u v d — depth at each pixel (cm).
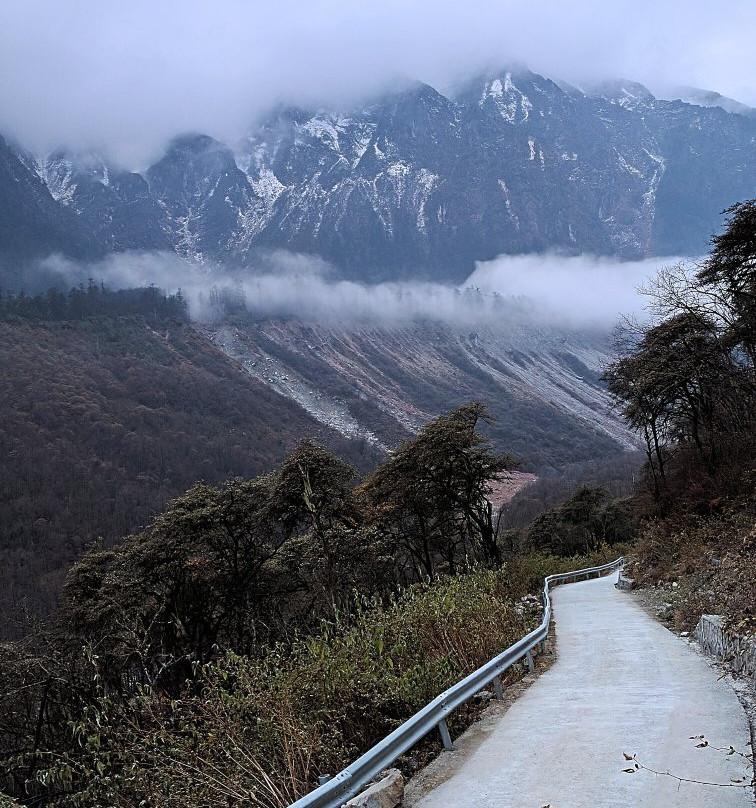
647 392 3012
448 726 808
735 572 1433
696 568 1936
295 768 628
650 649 1234
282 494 3228
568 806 513
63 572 7788
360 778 548
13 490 12450
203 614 3256
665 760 591
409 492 3819
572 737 699
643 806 498
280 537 3600
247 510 3278
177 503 3288
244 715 700
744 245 2255
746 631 964
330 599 2952
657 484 3152
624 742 660
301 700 729
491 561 3591
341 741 709
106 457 16950
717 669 973
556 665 1185
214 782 598
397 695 776
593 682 988
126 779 629
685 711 754
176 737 668
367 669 808
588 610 2094
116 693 1024
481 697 951
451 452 3706
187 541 3120
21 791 996
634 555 3194
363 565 3581
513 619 1331
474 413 3941
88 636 2683
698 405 3136
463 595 1262
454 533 4238
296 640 924
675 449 3525
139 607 2836
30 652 1978
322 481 3275
